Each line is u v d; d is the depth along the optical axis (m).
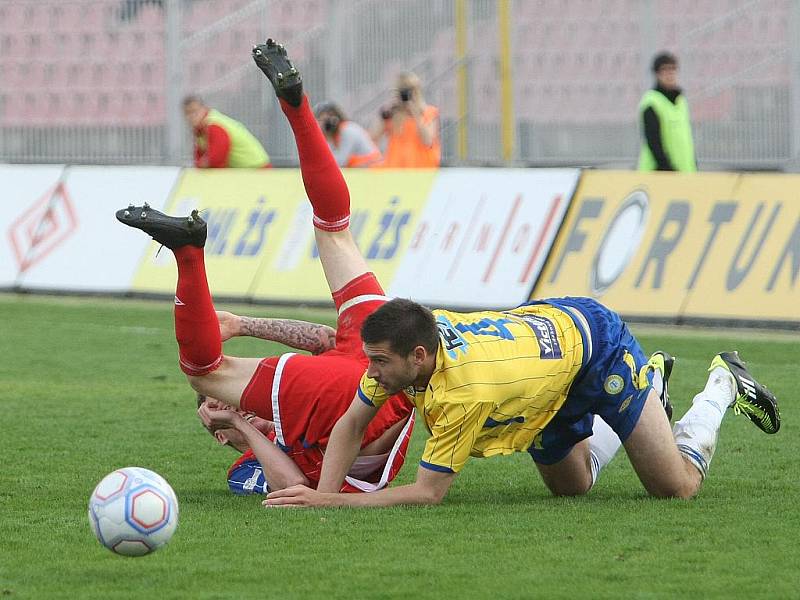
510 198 44.34
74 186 52.22
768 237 39.53
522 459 23.30
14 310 46.62
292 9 67.69
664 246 41.12
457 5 63.72
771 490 19.92
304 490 18.48
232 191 49.66
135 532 14.59
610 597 13.80
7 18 70.25
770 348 35.88
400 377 16.94
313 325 21.55
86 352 37.16
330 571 14.89
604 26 65.00
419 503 18.38
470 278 43.91
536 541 16.34
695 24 64.44
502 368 17.36
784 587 14.16
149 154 65.38
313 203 20.92
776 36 62.62
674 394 29.84
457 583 14.35
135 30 68.75
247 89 65.25
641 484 20.92
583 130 65.31
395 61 64.69
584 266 42.19
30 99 70.38
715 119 62.41
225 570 14.97
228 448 24.20
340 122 55.03
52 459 22.97
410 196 46.28
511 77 61.84
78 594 13.98
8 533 17.02
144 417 27.44
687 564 15.16
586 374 18.14
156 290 48.94
